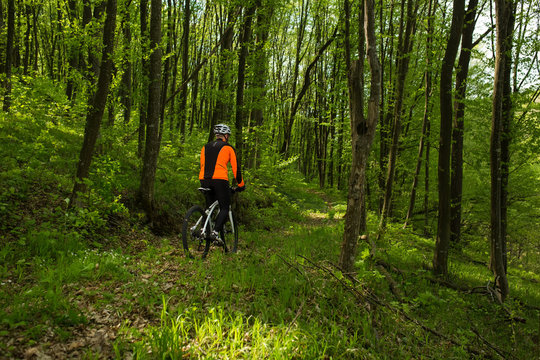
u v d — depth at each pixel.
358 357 3.23
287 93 27.09
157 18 7.34
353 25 10.58
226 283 4.30
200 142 13.81
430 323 4.71
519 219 13.01
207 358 2.66
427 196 14.69
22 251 4.51
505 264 8.05
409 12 9.91
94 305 3.37
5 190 5.80
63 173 7.57
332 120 17.09
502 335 5.11
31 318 2.89
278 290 4.48
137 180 8.70
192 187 10.10
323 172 28.14
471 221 14.65
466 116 11.91
